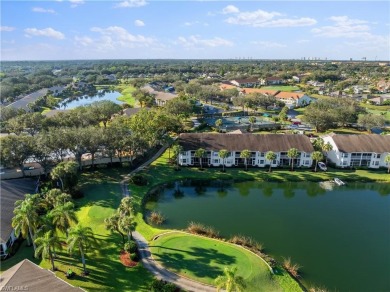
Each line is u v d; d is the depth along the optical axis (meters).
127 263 47.53
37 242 42.41
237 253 50.91
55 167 73.44
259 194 77.94
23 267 39.31
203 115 156.75
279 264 49.66
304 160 92.25
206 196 76.25
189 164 92.31
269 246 55.19
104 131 84.69
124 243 52.81
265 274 46.06
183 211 68.31
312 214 67.88
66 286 36.69
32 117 110.38
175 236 55.81
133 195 72.44
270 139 94.56
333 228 62.16
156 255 49.88
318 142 95.88
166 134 105.69
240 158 92.12
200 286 43.38
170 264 47.72
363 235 59.69
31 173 79.12
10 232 51.00
